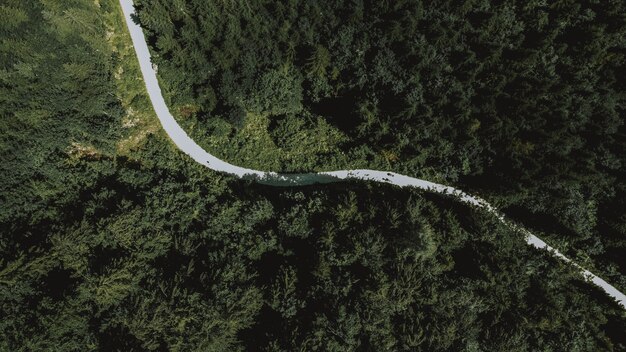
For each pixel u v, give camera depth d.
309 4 49.69
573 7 48.84
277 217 52.31
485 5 50.09
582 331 49.72
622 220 51.62
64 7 47.53
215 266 47.81
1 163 46.94
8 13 45.03
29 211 47.84
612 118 50.12
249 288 46.53
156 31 51.00
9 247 44.84
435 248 48.94
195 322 43.72
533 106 49.75
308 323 46.34
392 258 47.84
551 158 51.50
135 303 43.97
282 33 50.78
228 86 52.50
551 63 50.38
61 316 42.38
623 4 48.03
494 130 50.72
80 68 48.38
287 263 50.25
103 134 51.81
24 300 43.56
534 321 47.88
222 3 47.84
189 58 51.59
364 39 51.84
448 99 51.66
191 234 50.84
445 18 50.28
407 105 51.34
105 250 46.31
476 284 49.09
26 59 45.81
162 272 47.19
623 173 51.09
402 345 45.31
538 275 52.22
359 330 45.81
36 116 47.44
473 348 45.81
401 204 51.38
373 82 53.06
